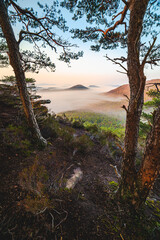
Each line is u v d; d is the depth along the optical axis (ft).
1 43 15.72
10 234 4.54
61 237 4.99
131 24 5.86
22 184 6.87
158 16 12.84
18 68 11.04
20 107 17.62
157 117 5.23
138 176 6.51
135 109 6.15
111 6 13.33
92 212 6.76
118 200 7.45
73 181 9.28
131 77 6.46
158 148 5.28
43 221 5.39
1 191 6.45
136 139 6.56
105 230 5.75
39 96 25.46
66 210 6.41
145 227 5.97
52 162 11.35
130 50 6.23
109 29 12.84
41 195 6.64
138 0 5.33
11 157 9.92
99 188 9.25
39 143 13.30
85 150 16.12
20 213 5.42
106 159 16.03
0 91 19.65
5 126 13.87
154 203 8.42
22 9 11.77
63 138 17.49
